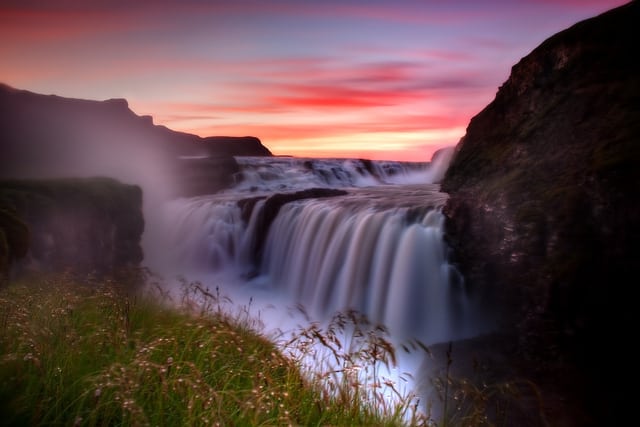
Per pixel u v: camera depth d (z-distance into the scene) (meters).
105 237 17.64
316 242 20.02
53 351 4.46
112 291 7.03
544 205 12.41
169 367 4.46
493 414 8.84
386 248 16.91
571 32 16.02
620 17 15.09
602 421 9.01
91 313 6.11
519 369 10.89
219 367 4.80
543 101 16.09
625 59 14.33
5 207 13.50
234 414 3.92
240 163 38.84
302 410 4.32
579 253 11.10
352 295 17.31
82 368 4.33
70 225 16.12
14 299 6.09
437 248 15.70
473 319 14.24
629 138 11.90
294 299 19.69
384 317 16.08
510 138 16.83
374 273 16.98
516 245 12.67
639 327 10.20
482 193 15.22
